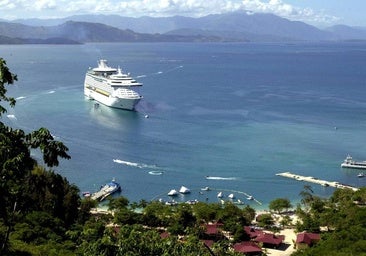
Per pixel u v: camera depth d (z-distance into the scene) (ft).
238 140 638.12
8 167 129.80
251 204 440.45
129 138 629.92
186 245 207.21
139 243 193.06
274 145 617.62
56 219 301.22
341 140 649.20
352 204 392.47
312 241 338.95
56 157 137.49
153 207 377.71
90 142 605.31
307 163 552.82
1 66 130.00
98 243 190.29
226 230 353.92
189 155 567.18
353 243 298.97
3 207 141.49
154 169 517.96
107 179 487.20
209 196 456.04
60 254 239.09
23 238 261.24
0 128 134.10
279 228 379.96
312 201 415.44
